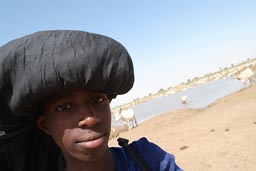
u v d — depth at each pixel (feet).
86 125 1.21
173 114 19.58
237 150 8.93
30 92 1.19
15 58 1.17
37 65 1.14
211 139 10.97
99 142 1.22
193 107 26.07
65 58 1.13
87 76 1.14
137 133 17.49
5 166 1.57
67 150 1.28
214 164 8.32
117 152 1.45
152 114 32.68
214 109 17.72
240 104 16.28
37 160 1.59
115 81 1.21
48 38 1.17
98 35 1.22
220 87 40.45
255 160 7.86
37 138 1.55
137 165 1.40
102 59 1.17
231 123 12.54
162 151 1.45
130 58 1.27
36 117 1.38
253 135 9.97
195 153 9.81
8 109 1.30
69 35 1.17
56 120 1.25
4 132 1.38
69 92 1.21
